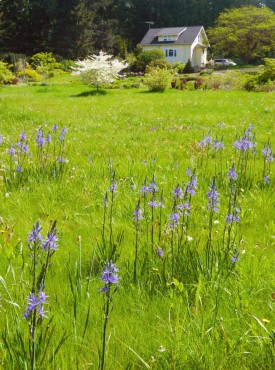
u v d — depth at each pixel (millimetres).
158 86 35969
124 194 6035
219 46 84750
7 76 43000
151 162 8039
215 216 5336
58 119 15844
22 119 15805
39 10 80250
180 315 3203
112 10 97312
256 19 80125
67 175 7145
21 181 6652
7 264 3918
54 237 2461
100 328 3039
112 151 9727
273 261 4055
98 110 19547
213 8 107000
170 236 4461
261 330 2982
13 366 2512
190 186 4336
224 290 3469
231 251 4027
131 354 2814
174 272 3754
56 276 3750
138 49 79750
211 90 36906
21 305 3133
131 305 3338
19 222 5059
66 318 3104
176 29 87812
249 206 5730
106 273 2338
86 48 83188
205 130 12969
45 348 2629
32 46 80750
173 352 2744
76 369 2625
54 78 60188
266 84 34219
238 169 7383
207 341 2826
